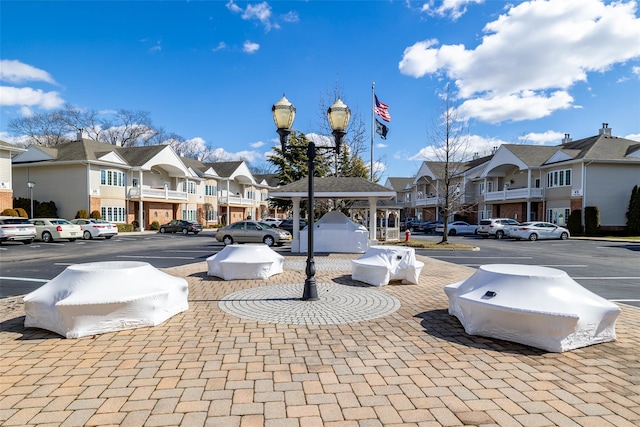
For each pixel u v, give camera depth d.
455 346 4.51
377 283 8.22
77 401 3.14
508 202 36.25
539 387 3.46
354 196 15.04
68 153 31.36
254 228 19.95
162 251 17.14
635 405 3.14
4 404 3.09
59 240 23.64
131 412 2.97
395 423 2.84
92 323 4.83
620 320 5.84
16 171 31.88
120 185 33.12
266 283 8.50
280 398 3.21
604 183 29.09
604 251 18.36
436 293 7.52
